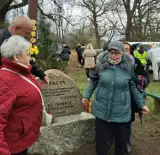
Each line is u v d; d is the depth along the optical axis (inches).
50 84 170.7
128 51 164.4
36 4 246.4
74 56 1039.0
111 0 1169.4
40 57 395.2
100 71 142.3
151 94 253.4
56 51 428.1
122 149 146.2
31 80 95.3
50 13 761.6
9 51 91.1
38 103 95.7
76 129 167.2
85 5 1171.9
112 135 148.3
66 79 176.7
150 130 216.5
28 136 94.7
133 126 225.5
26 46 93.2
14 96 88.7
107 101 140.3
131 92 144.6
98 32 1274.6
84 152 166.7
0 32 128.3
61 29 918.4
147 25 1099.9
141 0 1100.5
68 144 165.0
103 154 145.7
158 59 493.0
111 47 135.8
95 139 162.7
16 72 92.0
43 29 399.9
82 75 619.5
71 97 177.8
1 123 85.5
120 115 140.0
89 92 153.0
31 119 94.2
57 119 168.7
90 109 179.2
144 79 148.4
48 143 159.0
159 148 183.9
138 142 192.1
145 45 639.1
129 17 1107.3
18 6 828.0
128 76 139.3
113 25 1236.5
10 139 92.4
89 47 530.9
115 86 137.9
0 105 86.4
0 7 812.0
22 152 96.3
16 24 126.6
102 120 143.8
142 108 143.9
